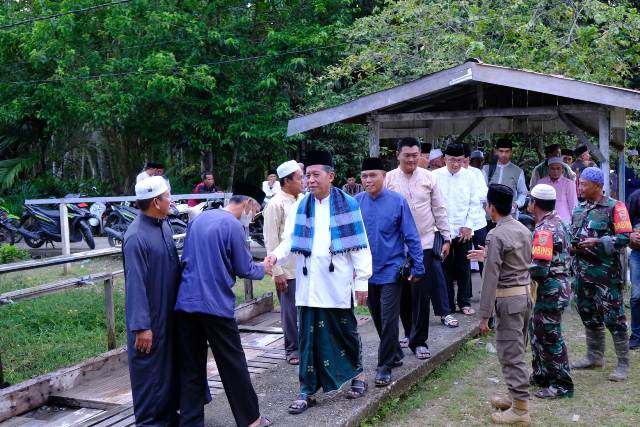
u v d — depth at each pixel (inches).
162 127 646.5
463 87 346.0
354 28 576.7
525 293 178.4
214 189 531.8
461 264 281.4
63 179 778.8
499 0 549.3
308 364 177.9
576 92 299.9
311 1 633.0
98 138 724.7
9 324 279.9
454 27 551.8
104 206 550.0
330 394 189.8
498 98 361.4
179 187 679.7
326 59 619.2
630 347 246.7
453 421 184.2
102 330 281.6
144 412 159.9
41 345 258.2
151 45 601.9
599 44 516.4
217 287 160.9
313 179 177.0
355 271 176.9
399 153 229.9
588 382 212.7
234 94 609.6
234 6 633.6
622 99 294.5
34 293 209.0
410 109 368.5
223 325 161.6
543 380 205.2
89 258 237.0
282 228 218.1
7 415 189.6
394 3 566.3
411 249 191.6
